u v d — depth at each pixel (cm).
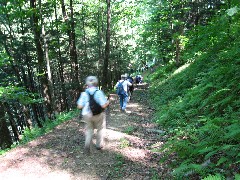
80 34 2825
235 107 689
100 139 741
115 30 3456
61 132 970
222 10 1030
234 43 1009
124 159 681
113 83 3791
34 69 3084
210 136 588
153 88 2066
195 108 914
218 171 465
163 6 1980
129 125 1057
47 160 704
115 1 2530
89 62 3073
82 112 683
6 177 616
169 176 543
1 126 1466
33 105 2127
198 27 1178
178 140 677
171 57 2392
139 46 3250
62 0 1930
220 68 902
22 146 842
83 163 673
